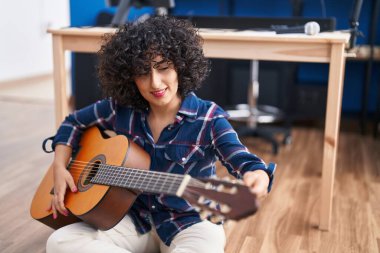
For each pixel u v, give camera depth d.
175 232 1.35
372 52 3.16
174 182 1.09
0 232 1.82
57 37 2.00
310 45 1.73
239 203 0.98
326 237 1.80
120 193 1.27
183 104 1.34
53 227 1.50
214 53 1.83
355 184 2.35
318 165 2.64
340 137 3.22
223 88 3.51
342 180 2.40
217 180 1.05
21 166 2.52
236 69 3.47
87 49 1.99
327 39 1.68
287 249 1.71
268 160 2.72
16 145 2.87
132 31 1.30
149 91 1.27
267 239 1.78
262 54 1.79
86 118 1.52
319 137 3.21
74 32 1.96
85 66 3.26
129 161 1.33
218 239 1.32
